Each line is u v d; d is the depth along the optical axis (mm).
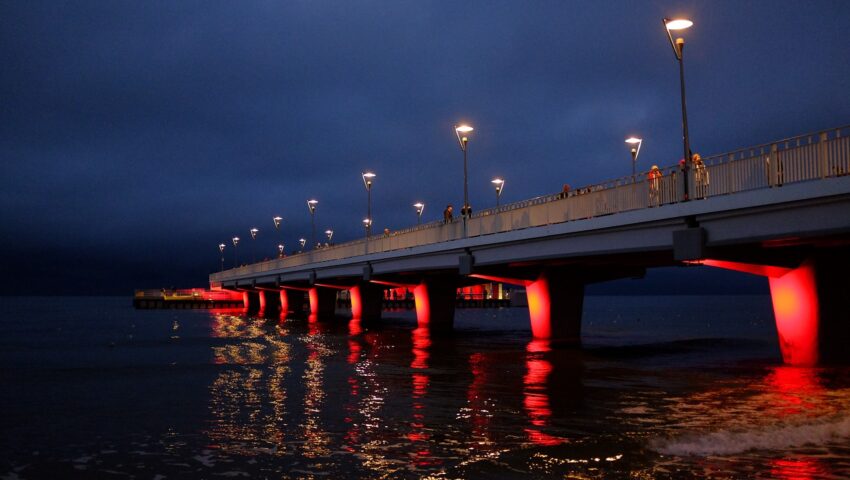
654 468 13984
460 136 46750
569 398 22984
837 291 27172
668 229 27719
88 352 46719
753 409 20156
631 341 51312
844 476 13281
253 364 36125
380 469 14594
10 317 129750
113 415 21438
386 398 23656
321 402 23109
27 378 30891
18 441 17938
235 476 14477
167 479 14477
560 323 45781
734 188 24125
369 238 63000
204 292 163750
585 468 14148
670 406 21062
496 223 40750
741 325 84000
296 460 15523
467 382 27406
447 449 16062
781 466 13969
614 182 30656
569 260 38062
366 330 66375
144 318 110625
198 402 23656
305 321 89750
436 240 48875
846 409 19859
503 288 163625
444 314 64312
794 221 22297
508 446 16156
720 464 14180
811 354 27047
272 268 100312
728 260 25922
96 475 14906
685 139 26594
